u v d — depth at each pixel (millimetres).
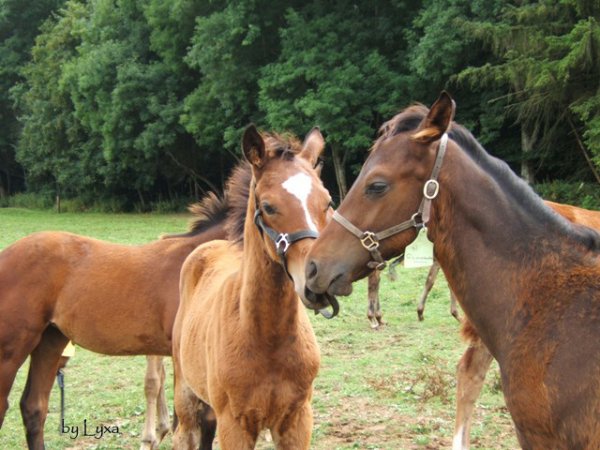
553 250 3123
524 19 19641
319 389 7062
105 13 34906
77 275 5781
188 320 4707
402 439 5746
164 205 35469
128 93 32312
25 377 8438
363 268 3186
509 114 22297
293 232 3656
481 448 5512
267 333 3846
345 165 29203
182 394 4930
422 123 3111
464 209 3166
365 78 24859
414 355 8172
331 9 26766
